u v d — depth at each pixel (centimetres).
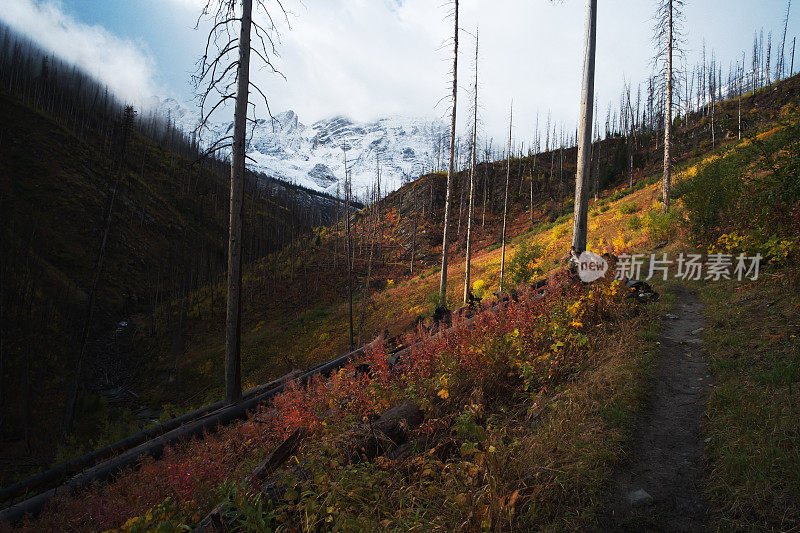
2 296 3925
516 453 317
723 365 448
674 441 331
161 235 8231
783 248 711
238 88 982
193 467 474
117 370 4225
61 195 7156
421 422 418
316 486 306
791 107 752
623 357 491
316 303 5169
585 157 812
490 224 6444
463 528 247
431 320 909
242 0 973
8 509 573
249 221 9975
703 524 238
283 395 665
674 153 4431
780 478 248
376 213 8106
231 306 973
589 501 267
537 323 590
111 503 463
